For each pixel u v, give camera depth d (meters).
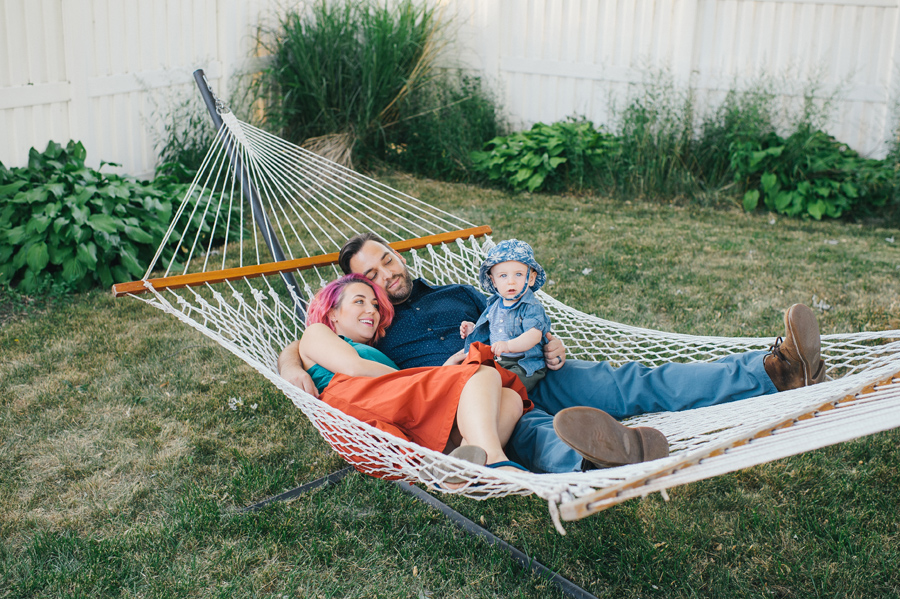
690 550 2.55
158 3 6.30
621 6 7.78
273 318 3.04
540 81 8.38
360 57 7.95
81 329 4.31
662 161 7.41
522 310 2.68
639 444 1.92
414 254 3.43
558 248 5.83
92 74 5.80
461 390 2.21
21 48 5.28
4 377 3.72
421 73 8.14
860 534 2.60
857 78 7.26
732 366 2.48
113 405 3.50
